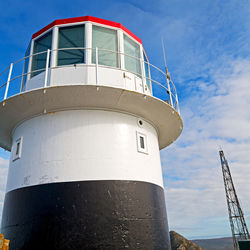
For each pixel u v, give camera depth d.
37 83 10.13
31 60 10.95
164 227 9.34
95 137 9.10
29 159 9.17
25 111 9.57
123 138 9.50
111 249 7.63
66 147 8.88
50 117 9.46
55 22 10.60
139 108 9.83
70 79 9.59
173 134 12.41
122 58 10.52
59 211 7.95
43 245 7.64
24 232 8.09
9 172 10.00
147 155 10.05
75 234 7.64
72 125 9.20
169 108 9.93
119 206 8.30
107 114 9.61
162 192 10.28
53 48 10.20
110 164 8.85
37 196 8.38
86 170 8.57
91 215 7.91
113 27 10.92
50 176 8.55
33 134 9.52
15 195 8.95
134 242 8.03
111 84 9.81
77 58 9.98
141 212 8.65
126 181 8.84
